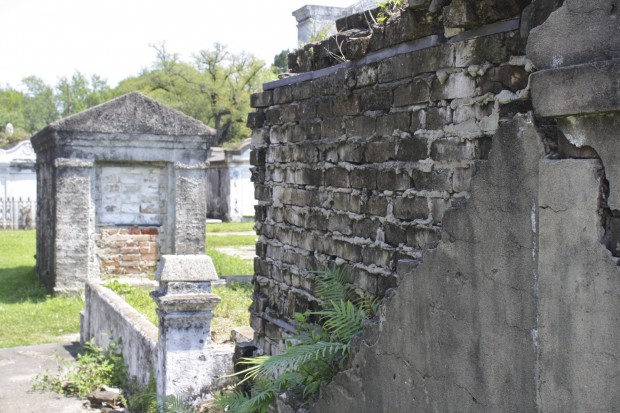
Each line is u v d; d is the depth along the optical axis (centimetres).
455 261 317
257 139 610
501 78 352
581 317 256
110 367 837
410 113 416
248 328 756
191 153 1410
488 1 347
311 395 441
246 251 2177
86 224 1347
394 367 358
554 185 264
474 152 369
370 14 509
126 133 1355
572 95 254
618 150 244
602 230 250
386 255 436
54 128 1316
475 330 306
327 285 477
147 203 1414
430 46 397
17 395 807
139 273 1405
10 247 2323
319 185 515
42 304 1301
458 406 317
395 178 429
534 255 277
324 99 505
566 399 262
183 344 666
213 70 5122
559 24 263
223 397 538
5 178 3089
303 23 830
